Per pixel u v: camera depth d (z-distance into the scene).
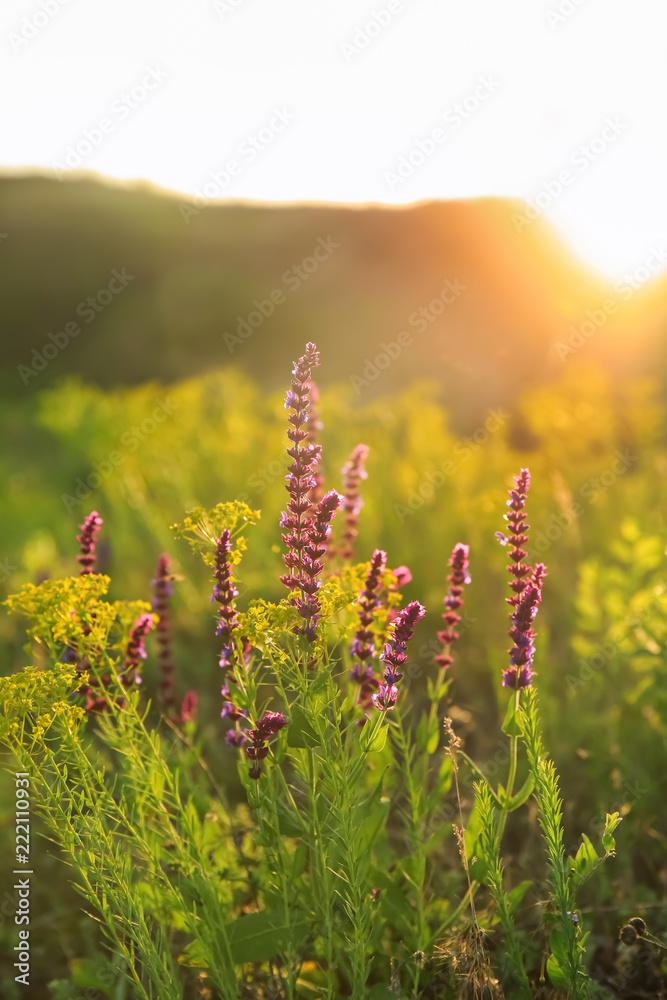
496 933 2.48
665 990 2.36
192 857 2.16
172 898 2.08
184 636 4.86
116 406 9.10
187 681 4.32
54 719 2.00
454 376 10.12
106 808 2.09
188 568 5.54
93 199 22.31
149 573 5.45
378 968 2.35
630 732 3.40
